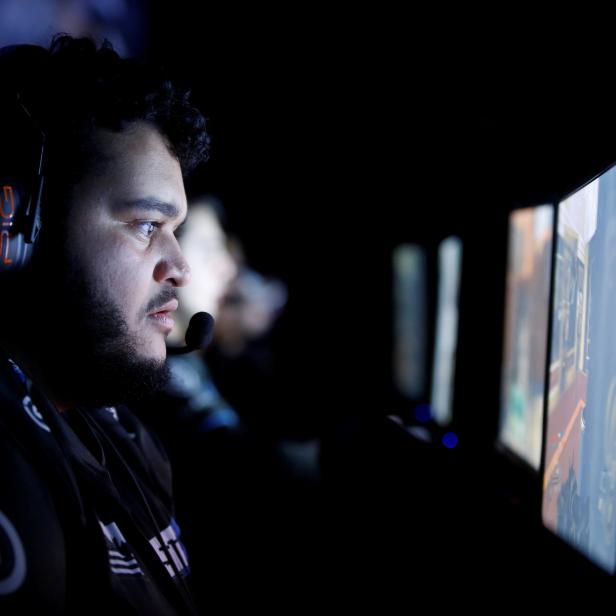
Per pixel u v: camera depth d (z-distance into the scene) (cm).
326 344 276
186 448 156
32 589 44
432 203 231
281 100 270
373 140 257
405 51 234
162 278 66
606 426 64
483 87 199
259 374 234
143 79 65
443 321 174
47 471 50
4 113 55
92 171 61
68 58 63
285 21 253
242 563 129
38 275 60
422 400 196
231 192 292
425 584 86
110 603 51
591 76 149
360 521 103
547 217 105
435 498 103
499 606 78
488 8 193
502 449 122
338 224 276
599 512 65
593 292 68
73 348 61
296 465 158
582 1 152
